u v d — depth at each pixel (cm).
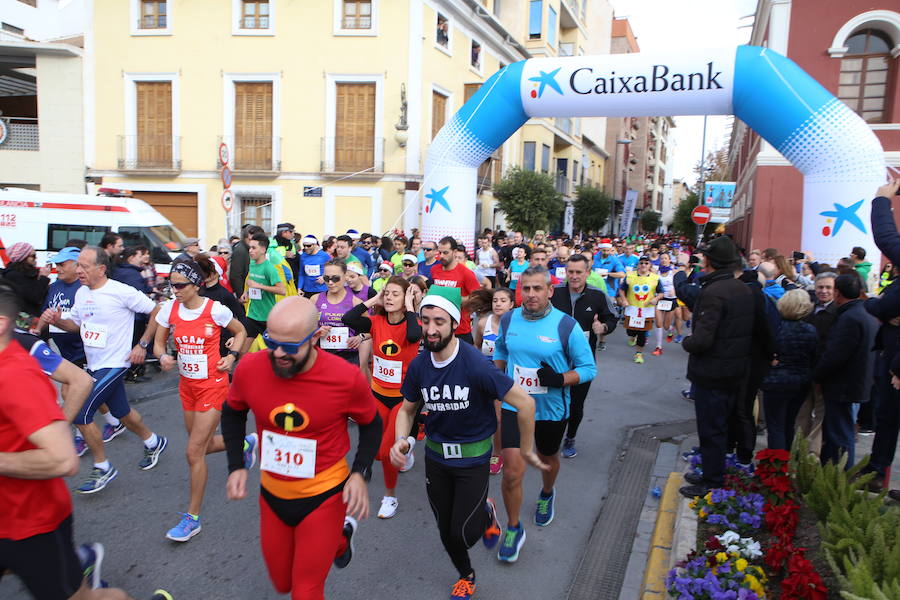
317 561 278
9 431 240
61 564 258
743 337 441
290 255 1119
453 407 330
